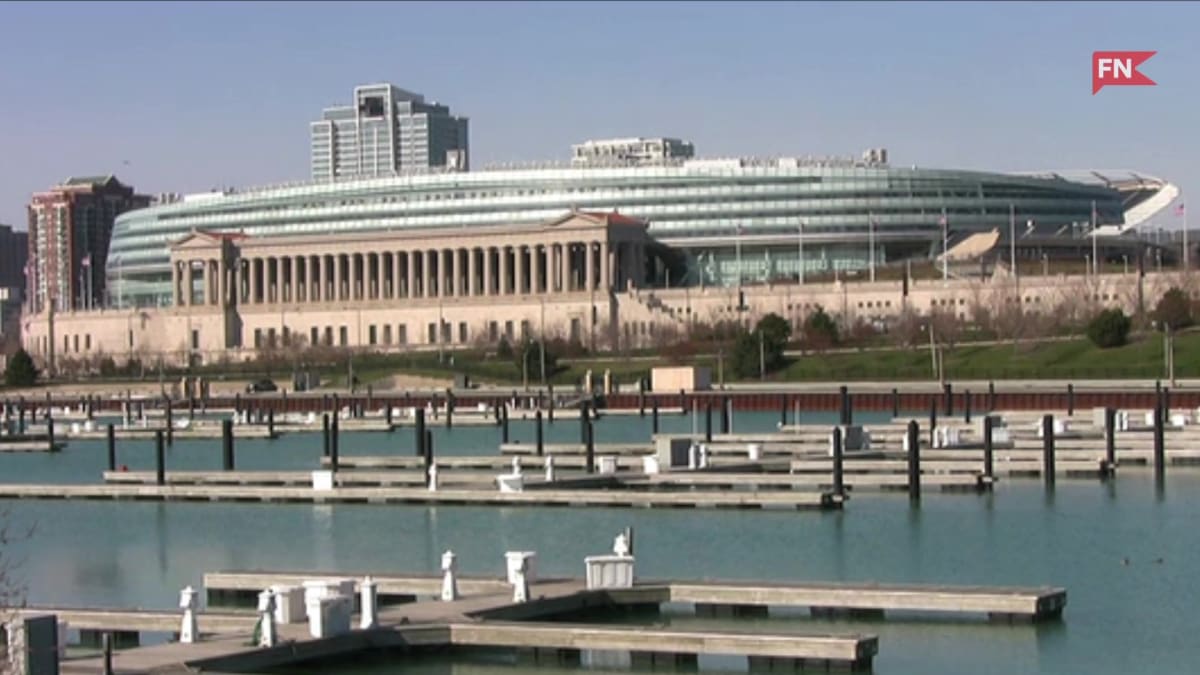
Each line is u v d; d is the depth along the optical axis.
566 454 167.75
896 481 133.50
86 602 95.25
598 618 80.94
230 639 72.38
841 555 103.88
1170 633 78.81
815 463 142.38
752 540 109.94
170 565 108.94
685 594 82.44
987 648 75.44
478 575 92.12
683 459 144.62
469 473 154.88
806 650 70.62
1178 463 148.75
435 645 73.75
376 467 166.75
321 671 71.25
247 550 113.88
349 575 88.31
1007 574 96.62
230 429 164.25
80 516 133.75
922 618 80.88
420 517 126.56
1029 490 132.25
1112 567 98.44
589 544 111.12
